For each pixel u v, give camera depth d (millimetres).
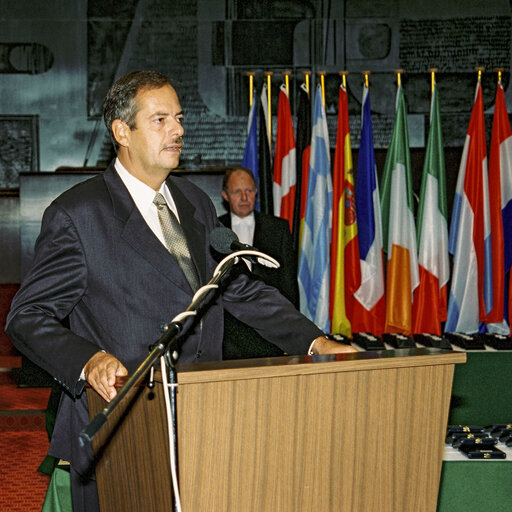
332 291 6977
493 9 9484
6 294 7738
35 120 9539
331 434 1830
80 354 2033
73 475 2268
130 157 2348
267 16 9539
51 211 2285
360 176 6961
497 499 2770
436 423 1943
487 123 9547
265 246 5469
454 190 7387
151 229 2324
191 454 1695
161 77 2338
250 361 1837
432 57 9531
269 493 1782
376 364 1835
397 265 6848
